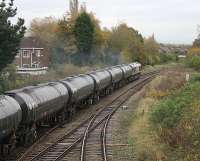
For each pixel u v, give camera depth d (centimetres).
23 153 2702
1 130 2320
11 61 4716
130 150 2741
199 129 2572
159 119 3356
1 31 4422
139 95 6141
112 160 2480
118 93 6794
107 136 3284
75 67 8981
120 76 7331
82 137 3209
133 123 3759
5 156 2578
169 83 5775
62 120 3919
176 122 2978
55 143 3003
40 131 3572
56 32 10762
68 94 4016
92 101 5478
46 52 10094
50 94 3450
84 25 10281
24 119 2817
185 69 8950
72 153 2677
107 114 4497
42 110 3192
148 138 2988
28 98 2930
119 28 12631
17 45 4684
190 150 2303
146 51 14462
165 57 17638
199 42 11200
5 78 5200
